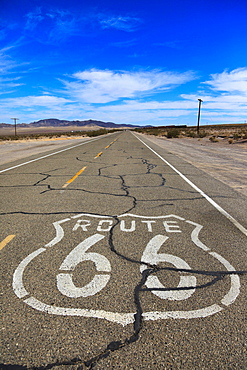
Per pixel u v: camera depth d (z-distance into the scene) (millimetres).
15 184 7645
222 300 2535
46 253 3408
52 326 2188
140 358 1901
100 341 2041
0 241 3764
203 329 2172
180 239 3904
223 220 4770
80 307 2412
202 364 1866
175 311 2373
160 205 5648
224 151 19250
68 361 1875
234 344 2035
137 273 2973
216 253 3490
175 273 2988
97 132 68688
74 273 2951
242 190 7234
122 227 4348
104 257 3324
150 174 9445
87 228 4285
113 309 2389
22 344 2016
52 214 4973
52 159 13664
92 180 8273
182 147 22844
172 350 1973
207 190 7137
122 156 15125
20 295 2570
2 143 28844
